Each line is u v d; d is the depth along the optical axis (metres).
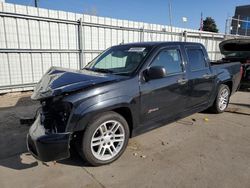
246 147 3.90
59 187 2.84
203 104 5.08
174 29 14.08
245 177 3.01
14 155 3.67
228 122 5.18
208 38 16.95
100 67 4.25
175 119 4.32
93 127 3.12
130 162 3.41
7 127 4.90
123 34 11.23
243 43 9.02
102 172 3.16
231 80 5.89
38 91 3.23
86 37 9.98
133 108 3.48
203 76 4.84
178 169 3.21
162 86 3.86
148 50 3.93
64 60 9.59
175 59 4.28
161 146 3.93
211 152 3.72
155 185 2.86
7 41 8.06
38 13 8.56
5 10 7.82
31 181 2.96
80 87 3.02
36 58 8.85
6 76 8.27
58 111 3.00
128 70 3.71
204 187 2.81
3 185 2.88
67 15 9.30
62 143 2.90
